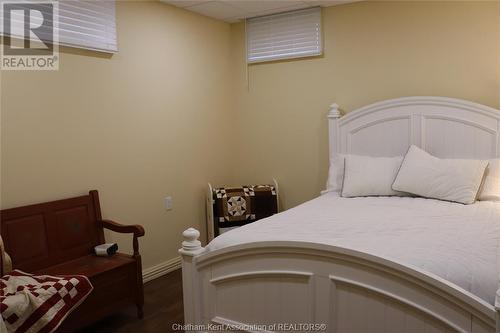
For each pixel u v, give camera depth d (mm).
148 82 3674
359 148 3895
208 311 2309
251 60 4480
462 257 1908
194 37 4141
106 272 2791
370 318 1864
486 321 1558
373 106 3777
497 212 2742
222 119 4547
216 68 4434
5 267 2395
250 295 2172
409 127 3646
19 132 2771
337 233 2334
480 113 3352
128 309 3178
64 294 2238
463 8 3465
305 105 4242
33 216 2789
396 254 1939
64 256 2949
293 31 4203
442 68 3594
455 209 2842
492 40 3381
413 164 3312
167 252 3926
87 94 3178
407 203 3053
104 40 3238
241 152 4680
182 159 4055
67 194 3064
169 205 3926
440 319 1668
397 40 3750
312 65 4168
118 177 3443
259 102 4504
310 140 4250
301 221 2648
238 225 4145
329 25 4043
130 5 3482
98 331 2840
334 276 1930
